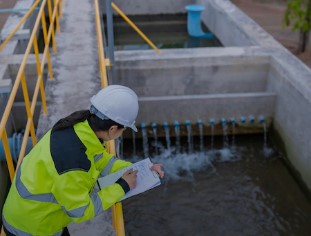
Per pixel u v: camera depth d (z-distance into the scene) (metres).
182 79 7.56
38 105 6.45
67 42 6.61
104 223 2.99
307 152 6.26
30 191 1.79
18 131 6.64
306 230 5.82
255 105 7.53
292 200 6.39
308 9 8.59
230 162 7.32
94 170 1.88
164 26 14.11
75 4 8.77
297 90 6.49
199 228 5.79
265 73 7.71
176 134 7.65
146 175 2.23
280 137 7.38
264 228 5.81
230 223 5.89
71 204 1.74
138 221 5.91
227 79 7.67
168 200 6.30
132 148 7.66
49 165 1.71
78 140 1.75
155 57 7.36
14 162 4.99
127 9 14.12
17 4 9.55
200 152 7.59
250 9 13.15
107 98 1.78
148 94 7.64
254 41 8.29
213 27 12.01
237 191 6.56
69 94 4.96
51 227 1.96
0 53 6.80
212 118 7.59
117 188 2.01
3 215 1.97
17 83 3.44
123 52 7.57
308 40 9.05
